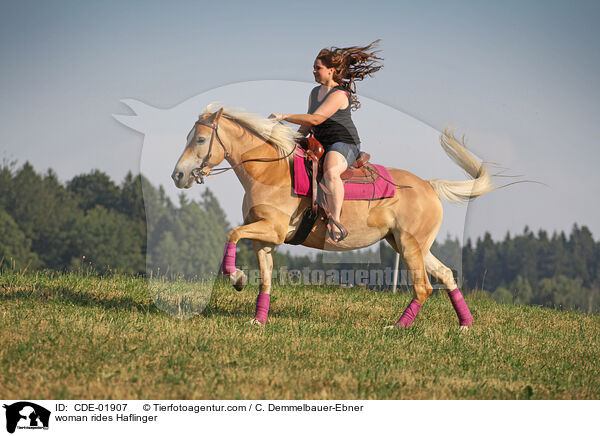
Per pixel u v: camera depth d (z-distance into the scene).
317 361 5.79
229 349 5.97
